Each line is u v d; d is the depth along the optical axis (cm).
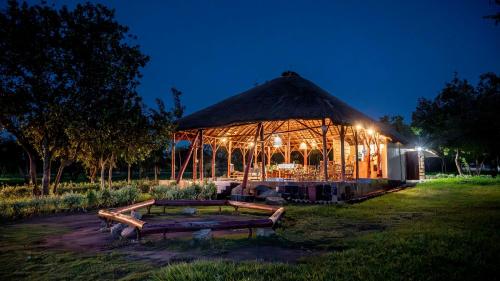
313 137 2934
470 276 455
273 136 2602
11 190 1934
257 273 463
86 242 735
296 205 1395
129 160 2112
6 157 4222
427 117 3566
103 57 1766
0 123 1756
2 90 1568
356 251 589
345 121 1619
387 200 1505
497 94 709
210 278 441
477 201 1394
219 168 4431
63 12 1667
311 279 448
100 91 1759
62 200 1300
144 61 1909
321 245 664
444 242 627
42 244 721
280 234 768
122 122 1822
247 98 2142
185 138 2309
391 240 660
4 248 683
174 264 513
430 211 1138
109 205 1408
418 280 443
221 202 1263
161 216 1119
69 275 504
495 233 711
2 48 1545
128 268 527
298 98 1873
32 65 1564
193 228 706
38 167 4638
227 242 688
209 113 2120
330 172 1998
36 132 1753
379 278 448
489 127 699
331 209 1212
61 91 1636
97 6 1761
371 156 2677
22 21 1572
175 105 2783
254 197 1594
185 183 1978
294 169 2256
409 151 2975
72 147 1880
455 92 3228
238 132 2572
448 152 3369
